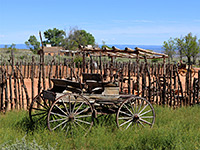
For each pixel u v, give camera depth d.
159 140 6.79
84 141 6.79
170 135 7.00
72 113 7.46
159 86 12.83
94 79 8.16
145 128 7.98
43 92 8.20
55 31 77.31
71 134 7.34
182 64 27.69
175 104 12.91
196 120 9.27
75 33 58.66
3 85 10.98
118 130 7.73
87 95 7.79
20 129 7.79
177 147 6.27
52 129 7.27
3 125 8.20
